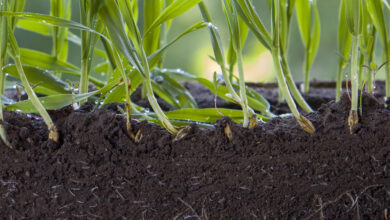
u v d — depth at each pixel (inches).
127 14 14.3
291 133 14.5
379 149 14.3
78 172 14.7
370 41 15.7
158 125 14.9
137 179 14.7
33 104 14.5
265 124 14.8
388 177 14.4
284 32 15.7
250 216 14.7
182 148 14.6
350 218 14.6
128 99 14.5
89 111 15.3
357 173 14.5
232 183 14.6
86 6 15.4
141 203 14.7
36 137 14.6
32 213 14.9
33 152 14.6
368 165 14.4
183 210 14.7
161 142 14.5
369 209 14.5
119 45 14.2
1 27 14.4
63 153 14.6
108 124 14.6
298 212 14.6
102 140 14.6
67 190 14.7
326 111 14.8
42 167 14.7
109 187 14.7
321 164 14.5
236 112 15.3
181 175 14.6
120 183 14.7
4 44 14.5
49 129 14.6
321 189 14.5
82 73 15.9
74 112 14.7
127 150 14.6
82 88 15.9
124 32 14.4
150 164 14.6
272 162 14.5
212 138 14.5
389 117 14.3
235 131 14.5
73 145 14.6
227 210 14.7
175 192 14.7
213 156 14.6
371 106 14.6
